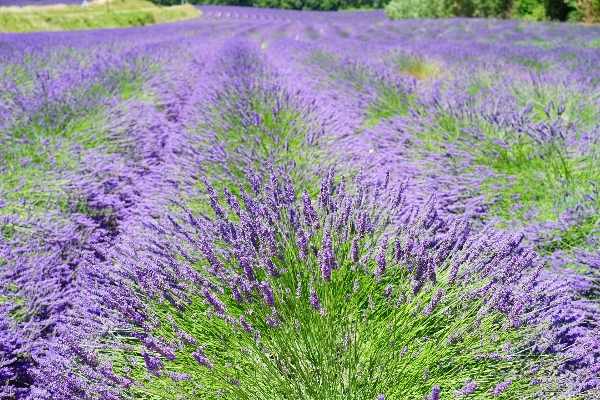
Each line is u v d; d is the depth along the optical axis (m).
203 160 3.64
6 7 29.08
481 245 2.19
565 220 2.80
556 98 4.52
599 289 2.41
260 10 51.38
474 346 1.78
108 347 1.92
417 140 4.12
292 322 1.88
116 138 4.36
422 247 1.94
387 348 1.84
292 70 8.20
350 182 3.16
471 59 7.94
